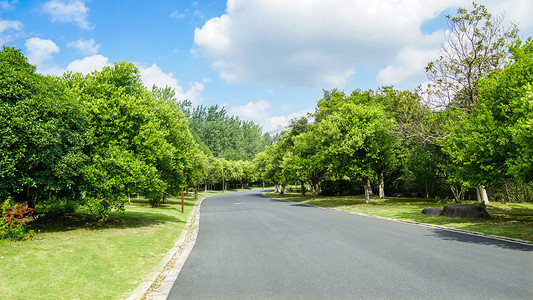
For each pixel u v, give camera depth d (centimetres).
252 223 1614
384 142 2677
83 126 1291
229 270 698
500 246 880
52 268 659
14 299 495
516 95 1219
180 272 692
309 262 746
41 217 1466
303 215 1967
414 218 1588
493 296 492
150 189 1442
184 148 2559
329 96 4841
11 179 998
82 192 1280
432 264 699
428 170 2455
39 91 1118
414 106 2308
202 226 1589
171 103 3394
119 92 1485
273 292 537
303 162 3678
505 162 1192
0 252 758
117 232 1202
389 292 522
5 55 1138
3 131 944
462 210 1539
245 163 9438
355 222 1541
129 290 568
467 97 2027
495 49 1908
